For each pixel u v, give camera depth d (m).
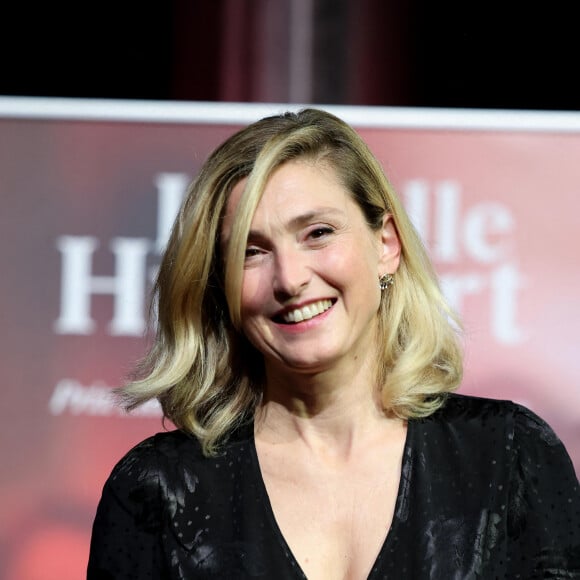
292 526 6.32
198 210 6.52
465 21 11.02
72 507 11.22
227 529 6.41
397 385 6.59
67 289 11.34
